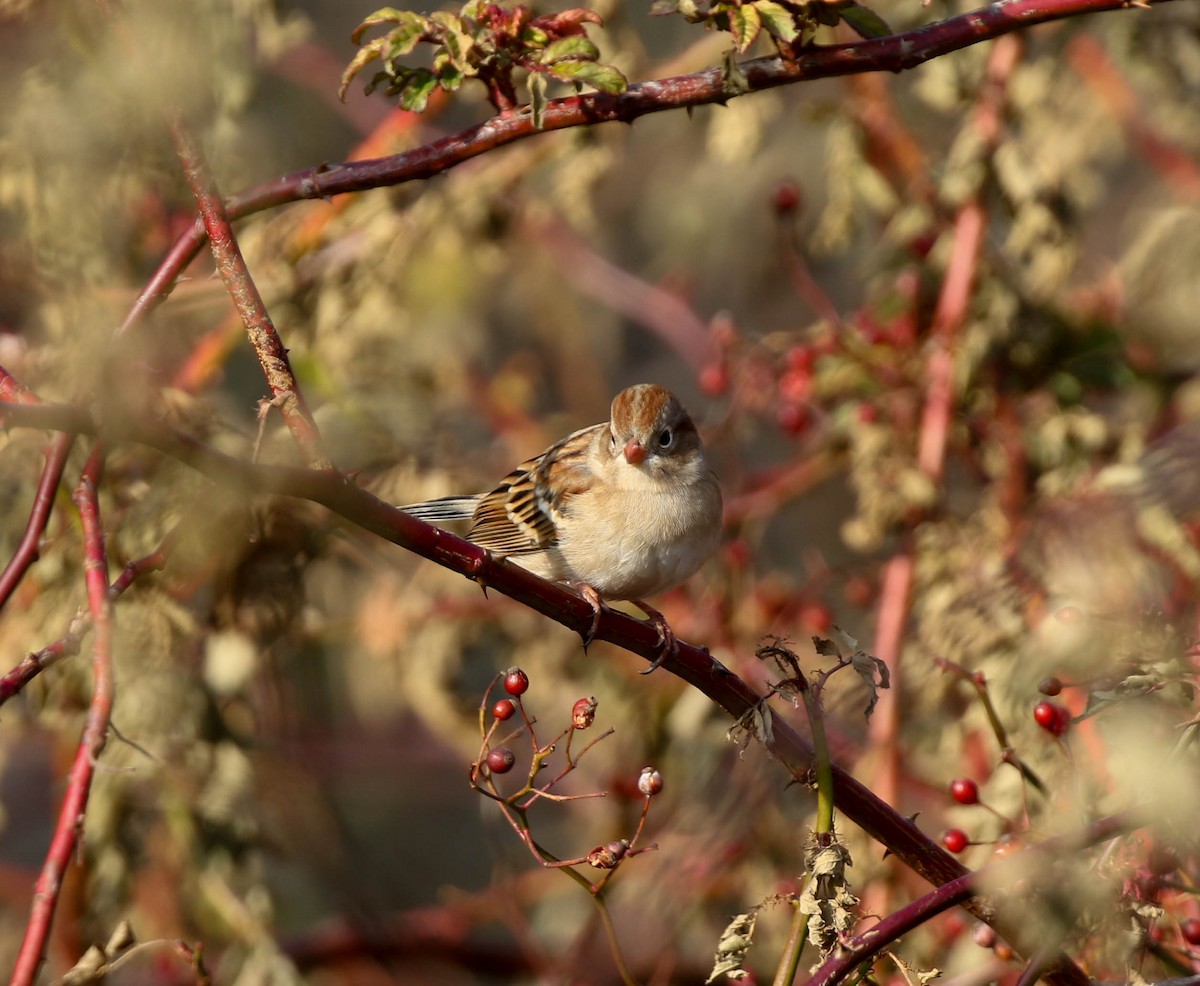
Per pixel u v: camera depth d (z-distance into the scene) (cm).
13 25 924
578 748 1197
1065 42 1169
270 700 1228
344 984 1233
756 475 1258
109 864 995
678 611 1252
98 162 867
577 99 715
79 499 683
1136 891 630
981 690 739
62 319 930
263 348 594
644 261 1684
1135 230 1373
